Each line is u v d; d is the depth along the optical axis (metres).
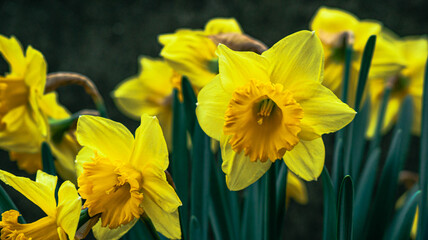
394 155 1.10
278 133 0.96
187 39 1.05
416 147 2.04
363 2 2.02
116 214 0.94
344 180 0.98
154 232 0.96
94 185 0.94
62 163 1.10
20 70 1.08
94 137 0.95
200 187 1.06
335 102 0.94
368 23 1.10
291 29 2.05
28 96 1.08
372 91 1.23
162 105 1.21
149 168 0.94
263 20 2.06
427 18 1.99
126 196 0.95
